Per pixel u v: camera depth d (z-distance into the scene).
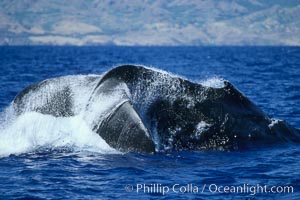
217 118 64.06
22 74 165.62
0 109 89.00
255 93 116.81
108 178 51.75
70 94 63.09
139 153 57.66
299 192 48.56
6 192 48.06
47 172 53.31
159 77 63.38
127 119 57.88
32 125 63.59
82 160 56.75
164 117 62.97
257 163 57.28
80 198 46.94
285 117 85.25
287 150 62.69
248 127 65.19
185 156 59.44
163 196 47.53
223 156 60.00
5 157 58.06
